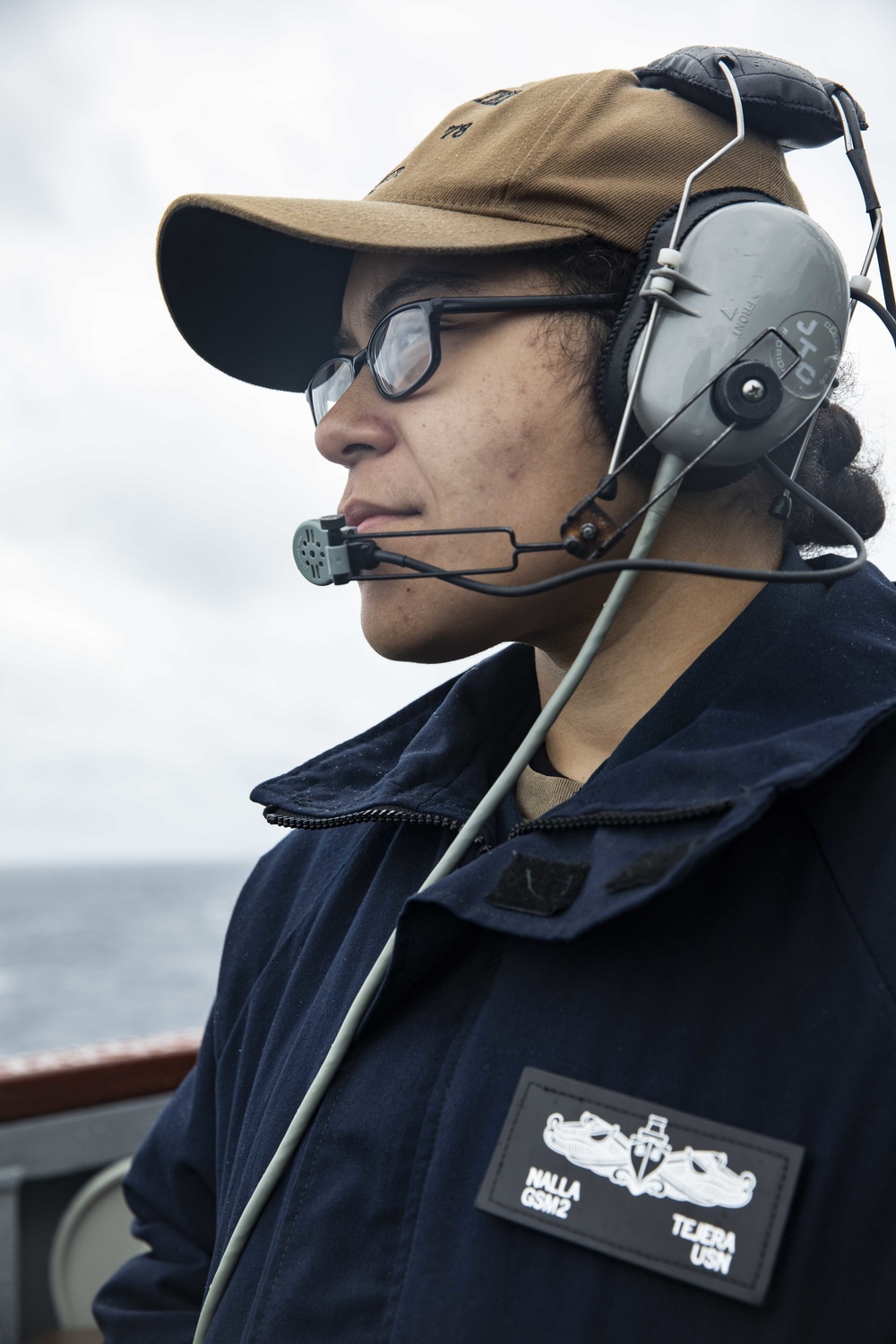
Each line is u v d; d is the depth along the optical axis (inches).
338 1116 24.1
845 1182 18.2
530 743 24.2
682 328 23.5
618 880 21.1
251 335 34.7
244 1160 27.3
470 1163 21.3
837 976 19.6
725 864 21.7
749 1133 18.8
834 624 25.3
